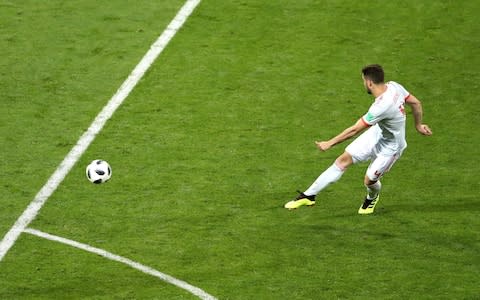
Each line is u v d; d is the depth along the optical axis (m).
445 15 52.94
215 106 44.91
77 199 37.88
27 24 51.25
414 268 33.75
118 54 48.88
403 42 50.56
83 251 34.50
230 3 53.72
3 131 42.38
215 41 50.28
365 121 34.84
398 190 38.94
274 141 42.31
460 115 44.69
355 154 36.09
